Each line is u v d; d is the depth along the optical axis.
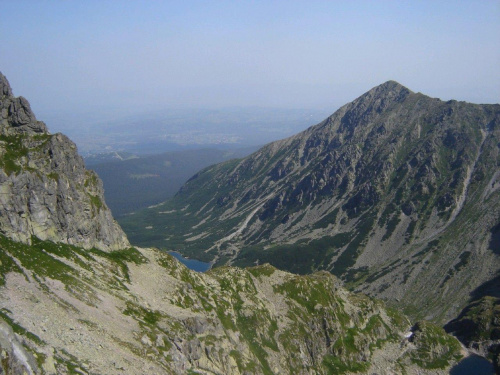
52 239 96.62
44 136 109.94
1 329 48.34
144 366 69.06
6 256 75.81
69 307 72.50
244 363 113.12
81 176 118.25
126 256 119.94
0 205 84.50
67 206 102.81
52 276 80.62
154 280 117.38
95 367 58.72
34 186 94.25
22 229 87.75
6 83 111.31
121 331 77.25
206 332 109.19
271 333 146.38
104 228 117.12
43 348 54.97
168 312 102.56
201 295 131.00
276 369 132.12
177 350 86.94
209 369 97.69
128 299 94.31
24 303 64.50
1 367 43.56
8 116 108.56
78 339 63.47
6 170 89.44
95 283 90.94
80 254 101.00
